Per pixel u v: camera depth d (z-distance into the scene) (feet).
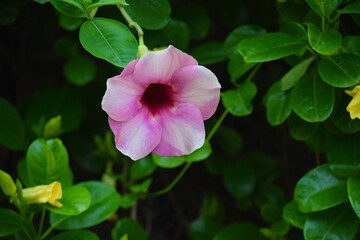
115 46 2.27
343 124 2.46
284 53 2.39
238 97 2.53
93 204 2.50
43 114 2.84
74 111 2.85
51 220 2.47
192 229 2.98
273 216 2.82
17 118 2.72
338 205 2.47
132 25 2.31
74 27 2.58
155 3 2.46
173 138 2.25
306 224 2.45
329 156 2.48
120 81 2.16
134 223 2.76
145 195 2.74
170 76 2.21
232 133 2.94
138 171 2.74
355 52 2.42
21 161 2.60
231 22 2.92
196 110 2.23
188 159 2.55
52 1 2.31
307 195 2.46
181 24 2.64
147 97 2.27
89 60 2.79
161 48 2.59
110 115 2.18
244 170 2.94
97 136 2.89
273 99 2.52
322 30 2.40
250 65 2.56
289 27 2.54
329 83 2.35
